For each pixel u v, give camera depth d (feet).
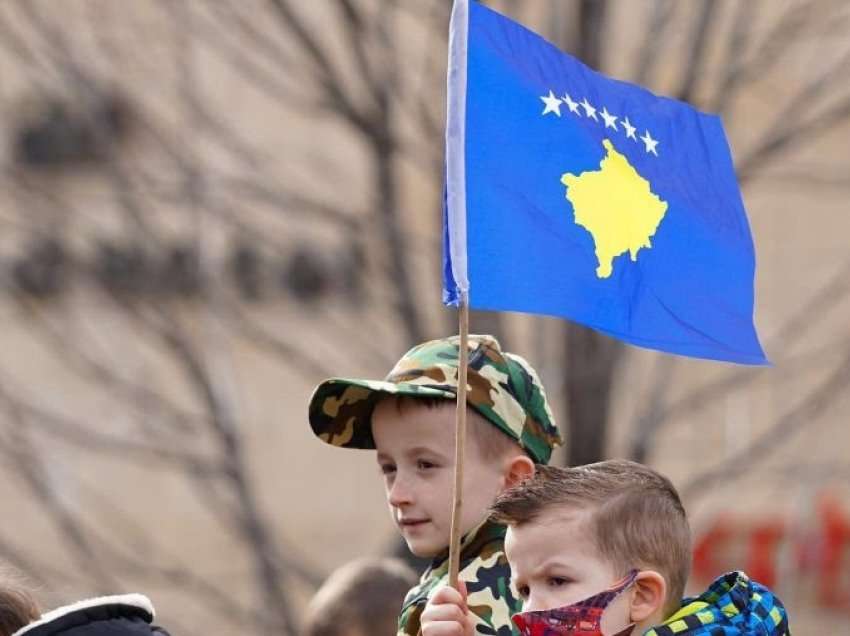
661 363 122.42
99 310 164.55
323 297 179.22
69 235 143.43
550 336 105.50
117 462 186.80
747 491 169.89
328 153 162.09
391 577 59.93
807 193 179.22
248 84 163.12
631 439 114.52
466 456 45.85
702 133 47.34
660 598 40.04
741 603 40.45
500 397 46.32
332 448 201.98
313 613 59.31
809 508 168.25
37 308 157.79
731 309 46.21
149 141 125.39
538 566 40.37
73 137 153.69
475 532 45.57
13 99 163.12
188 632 181.98
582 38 95.61
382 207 108.58
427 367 46.24
